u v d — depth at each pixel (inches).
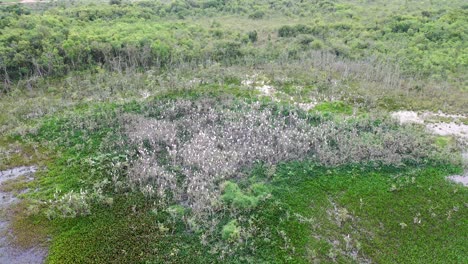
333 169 817.5
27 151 879.7
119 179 788.6
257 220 685.3
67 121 981.2
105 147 878.4
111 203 722.8
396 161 836.6
